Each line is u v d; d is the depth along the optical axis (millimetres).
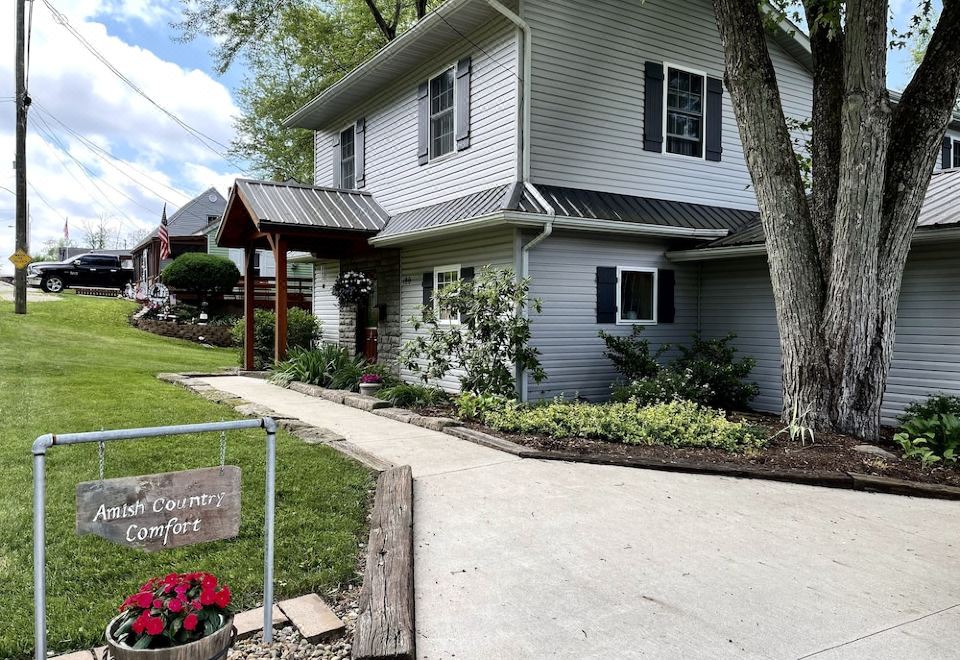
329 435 6230
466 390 7992
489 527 4004
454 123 9812
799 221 6516
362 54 21453
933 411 6742
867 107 5906
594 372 9117
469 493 4668
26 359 10914
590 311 9062
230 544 3521
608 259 9203
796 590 3207
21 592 2910
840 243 6234
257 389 9781
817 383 6469
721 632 2773
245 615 2785
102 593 2924
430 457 5680
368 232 10711
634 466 5516
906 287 7895
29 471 4637
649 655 2582
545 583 3238
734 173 10516
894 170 6199
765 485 5090
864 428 6418
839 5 6125
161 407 7367
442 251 9930
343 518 3953
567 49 8812
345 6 21609
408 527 3768
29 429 5914
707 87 10125
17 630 2580
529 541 3787
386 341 11531
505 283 7738
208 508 2414
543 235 8000
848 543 3879
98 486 2186
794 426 6293
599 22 9078
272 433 2580
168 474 2330
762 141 6562
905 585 3295
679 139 9977
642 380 8344
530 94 8500
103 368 10727
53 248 66750
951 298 7461
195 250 26391
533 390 8609
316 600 2953
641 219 8727
